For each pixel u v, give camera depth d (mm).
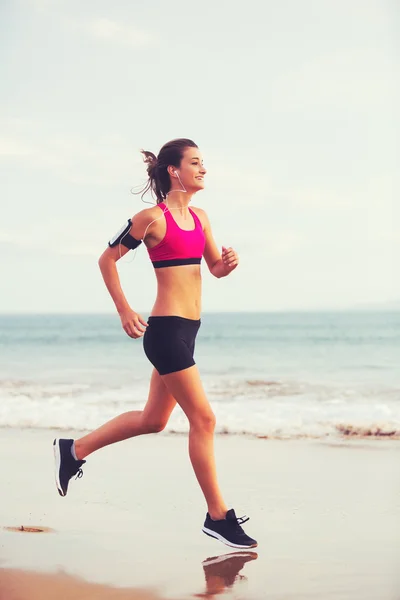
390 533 3186
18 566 2793
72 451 3336
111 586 2572
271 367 12711
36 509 3645
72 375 11578
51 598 2463
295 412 6676
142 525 3359
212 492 3029
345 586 2543
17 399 8000
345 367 12094
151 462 4750
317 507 3623
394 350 15852
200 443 3023
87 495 3922
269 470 4457
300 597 2443
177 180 3156
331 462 4656
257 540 3109
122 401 7742
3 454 5070
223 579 2635
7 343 20484
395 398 7656
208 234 3311
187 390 3004
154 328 3041
